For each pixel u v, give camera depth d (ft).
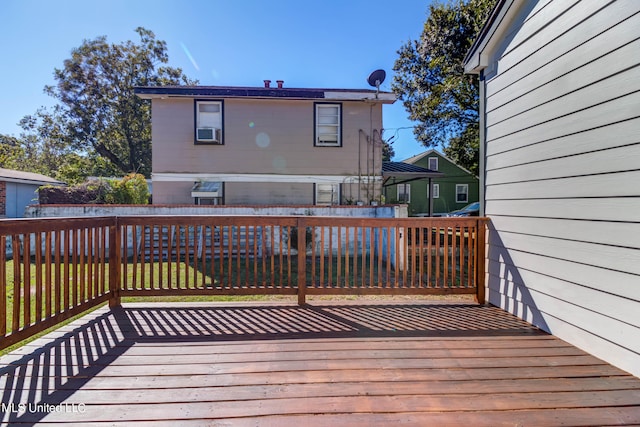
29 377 6.20
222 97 27.99
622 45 6.57
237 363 6.84
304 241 10.96
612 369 6.61
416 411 5.25
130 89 56.85
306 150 29.25
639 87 6.24
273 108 28.94
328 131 29.55
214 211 22.62
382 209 21.43
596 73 7.13
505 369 6.61
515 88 9.86
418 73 44.04
